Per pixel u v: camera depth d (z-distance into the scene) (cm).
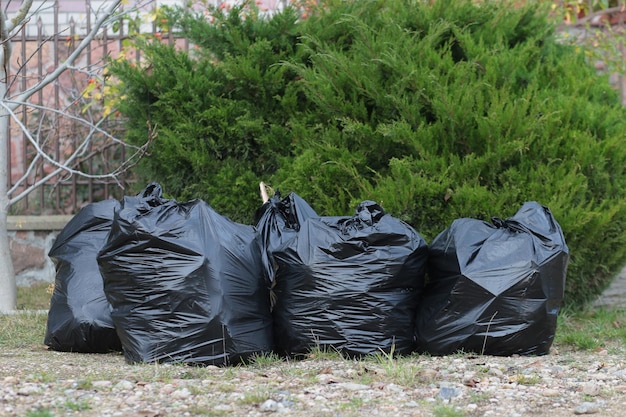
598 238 645
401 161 612
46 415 326
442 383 420
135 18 834
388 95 632
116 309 478
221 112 688
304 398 385
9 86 665
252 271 485
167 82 706
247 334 473
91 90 797
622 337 595
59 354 518
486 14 717
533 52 699
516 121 618
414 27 705
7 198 699
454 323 491
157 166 720
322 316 484
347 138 657
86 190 882
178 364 456
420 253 507
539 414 366
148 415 348
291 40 729
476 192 607
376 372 438
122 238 467
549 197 613
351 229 495
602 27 974
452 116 621
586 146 628
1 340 563
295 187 643
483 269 488
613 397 396
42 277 856
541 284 488
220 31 729
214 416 353
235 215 691
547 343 504
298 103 712
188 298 458
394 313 491
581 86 687
